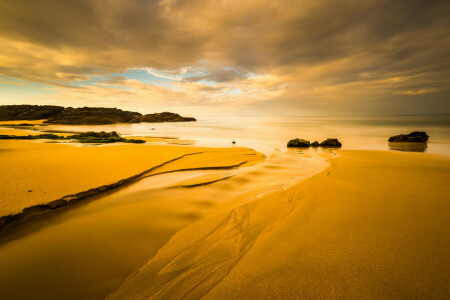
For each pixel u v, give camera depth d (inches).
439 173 323.9
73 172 322.3
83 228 178.4
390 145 830.5
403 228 152.7
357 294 96.8
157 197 251.6
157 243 155.3
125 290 111.6
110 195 259.0
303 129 1898.4
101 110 3602.4
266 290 101.6
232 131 1701.5
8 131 1444.4
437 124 2450.8
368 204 198.8
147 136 1254.3
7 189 240.5
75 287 115.6
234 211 197.0
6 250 148.9
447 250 125.3
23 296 111.0
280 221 172.2
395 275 106.7
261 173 367.6
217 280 111.5
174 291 107.0
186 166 412.2
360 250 128.3
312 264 117.8
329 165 412.8
